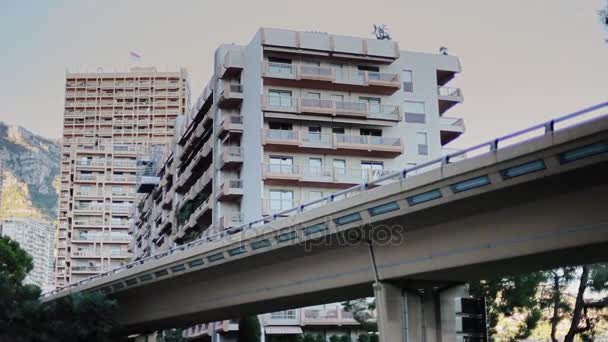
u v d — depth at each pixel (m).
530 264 27.02
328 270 32.91
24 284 49.41
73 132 169.12
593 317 40.69
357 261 31.50
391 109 68.81
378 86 67.94
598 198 22.73
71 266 146.62
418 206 27.09
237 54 68.06
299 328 61.50
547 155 22.41
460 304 22.42
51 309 46.19
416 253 28.89
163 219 96.19
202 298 41.91
